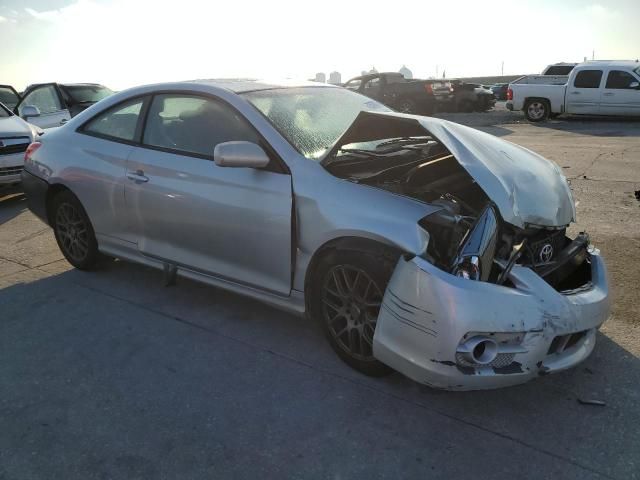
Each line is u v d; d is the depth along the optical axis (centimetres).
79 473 242
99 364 329
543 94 1719
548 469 239
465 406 284
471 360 252
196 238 368
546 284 267
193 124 372
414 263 264
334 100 405
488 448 253
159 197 380
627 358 322
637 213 609
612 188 738
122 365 328
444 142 301
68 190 449
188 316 388
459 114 2178
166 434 267
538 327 253
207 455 252
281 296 336
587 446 253
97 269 473
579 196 698
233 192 340
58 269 483
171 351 342
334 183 306
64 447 259
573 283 313
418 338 261
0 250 541
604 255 480
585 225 570
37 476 241
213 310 397
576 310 269
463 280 255
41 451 256
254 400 292
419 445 256
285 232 319
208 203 352
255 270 344
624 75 1590
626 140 1223
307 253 315
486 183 278
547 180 318
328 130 363
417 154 371
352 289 301
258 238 332
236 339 356
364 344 304
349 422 273
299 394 296
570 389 296
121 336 362
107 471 243
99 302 413
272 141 331
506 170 299
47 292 433
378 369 303
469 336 250
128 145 408
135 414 282
